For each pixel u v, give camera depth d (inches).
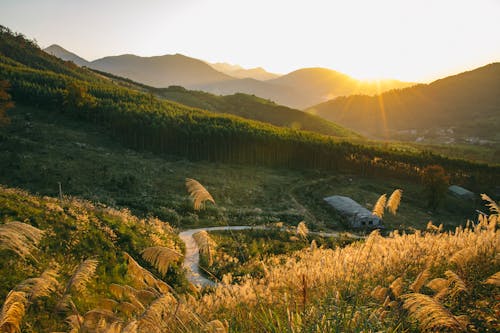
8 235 135.0
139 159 3031.5
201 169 3125.0
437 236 350.3
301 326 195.6
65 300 179.8
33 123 3344.0
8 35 7490.2
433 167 2950.3
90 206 981.2
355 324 191.2
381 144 7066.9
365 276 274.7
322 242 1425.9
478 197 3376.0
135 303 203.8
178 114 4621.1
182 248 1116.5
